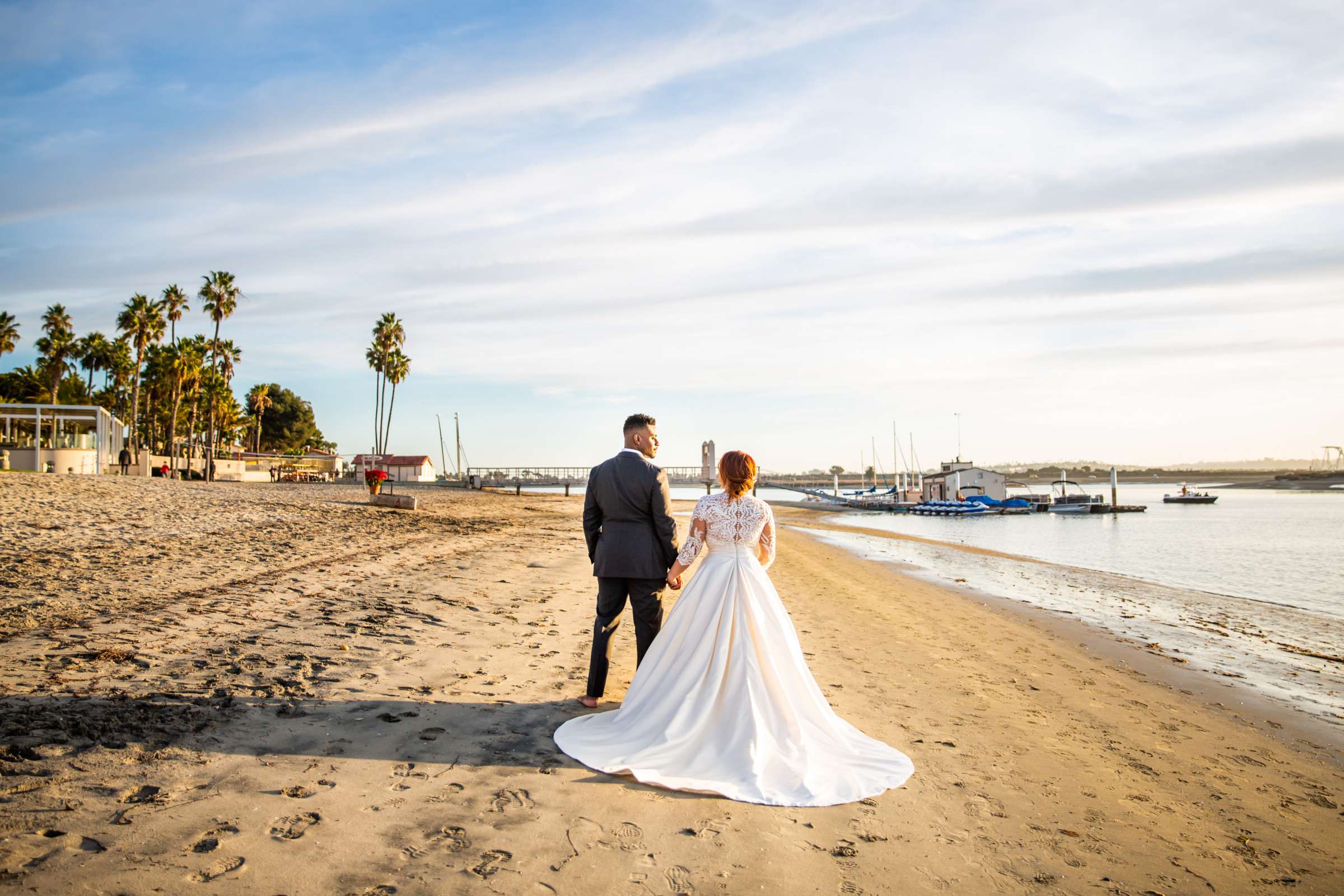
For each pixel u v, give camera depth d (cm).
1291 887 313
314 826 302
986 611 1171
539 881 271
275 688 482
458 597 901
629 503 477
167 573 880
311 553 1182
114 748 361
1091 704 625
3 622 596
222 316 5553
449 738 419
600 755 394
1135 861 328
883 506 7975
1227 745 533
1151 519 6359
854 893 280
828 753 412
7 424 3394
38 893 236
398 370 7094
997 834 345
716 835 319
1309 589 1822
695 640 422
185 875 257
